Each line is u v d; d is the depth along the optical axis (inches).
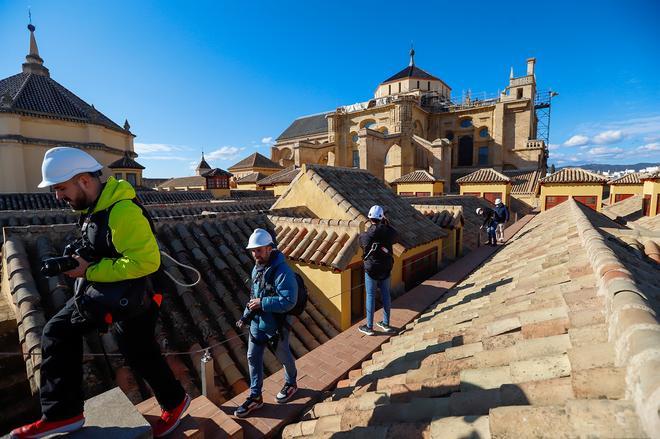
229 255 259.0
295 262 267.1
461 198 886.4
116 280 77.2
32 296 159.9
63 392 80.7
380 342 192.2
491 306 152.5
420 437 78.4
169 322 188.5
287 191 366.3
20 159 903.7
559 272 146.9
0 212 341.7
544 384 75.4
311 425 114.6
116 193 80.1
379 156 1467.8
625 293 86.5
